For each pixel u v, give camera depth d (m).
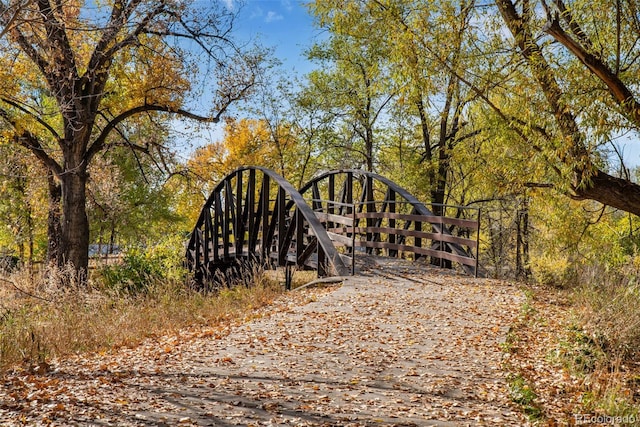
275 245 18.19
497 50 12.09
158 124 23.12
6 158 22.34
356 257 16.69
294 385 6.21
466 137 20.91
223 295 13.21
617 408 5.79
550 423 5.21
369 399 5.77
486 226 24.67
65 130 20.36
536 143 11.35
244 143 34.72
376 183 29.64
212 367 6.97
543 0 9.78
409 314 9.76
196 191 26.00
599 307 9.70
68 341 8.91
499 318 9.37
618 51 10.12
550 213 16.72
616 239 16.28
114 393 5.87
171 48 19.39
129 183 31.38
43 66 16.81
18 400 5.61
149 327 10.19
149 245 21.48
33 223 29.58
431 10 12.66
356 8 16.19
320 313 10.01
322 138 29.25
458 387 6.19
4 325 9.69
